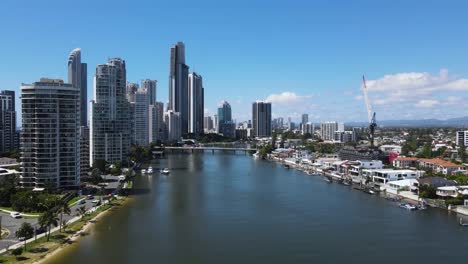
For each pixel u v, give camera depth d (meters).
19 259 197.12
